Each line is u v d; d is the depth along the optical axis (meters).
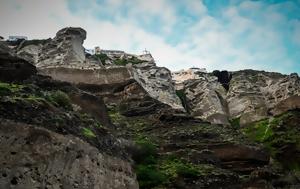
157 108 43.16
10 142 15.53
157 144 33.00
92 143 19.95
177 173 28.41
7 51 24.58
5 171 14.92
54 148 16.94
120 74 48.91
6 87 19.56
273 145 40.69
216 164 32.22
